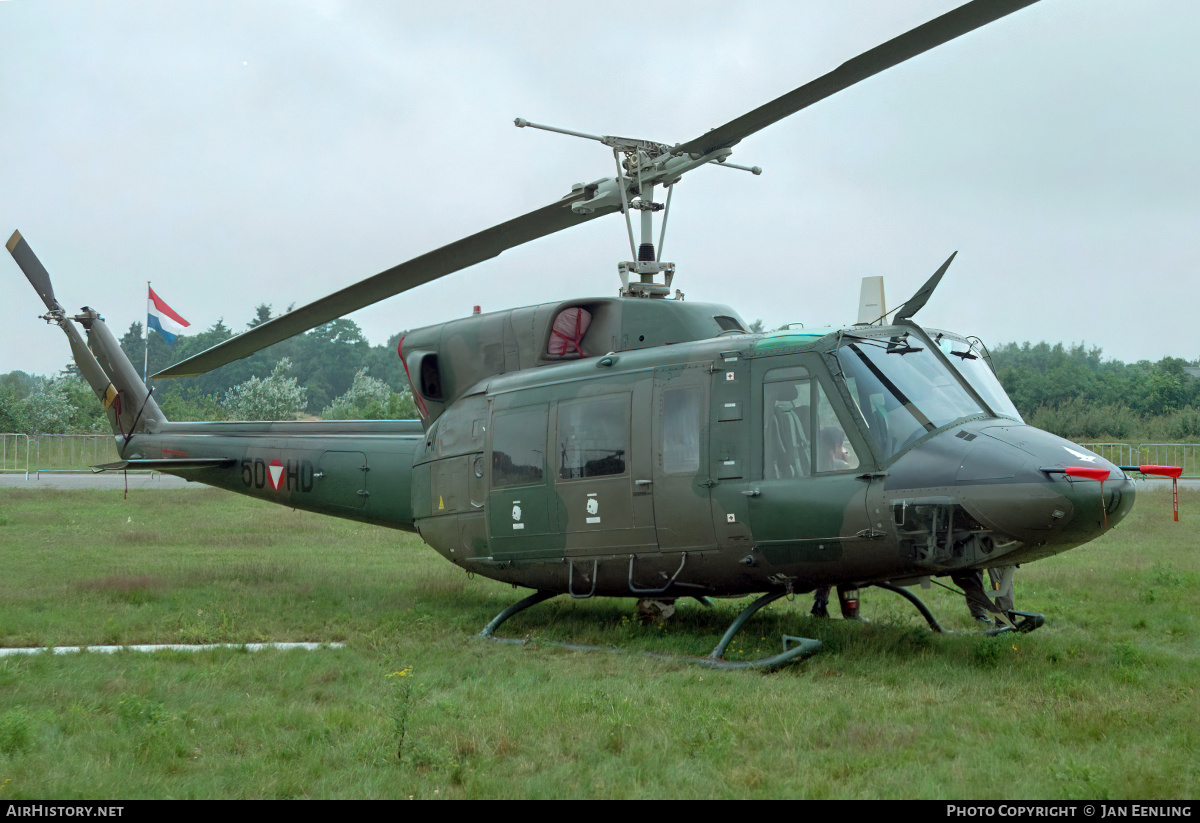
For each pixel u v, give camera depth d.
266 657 8.19
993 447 7.48
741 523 8.25
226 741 5.73
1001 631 9.18
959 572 8.59
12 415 54.47
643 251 9.71
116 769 5.19
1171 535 18.19
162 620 9.88
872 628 9.16
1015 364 98.88
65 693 6.76
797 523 7.98
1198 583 12.08
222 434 14.23
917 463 7.62
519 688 7.15
